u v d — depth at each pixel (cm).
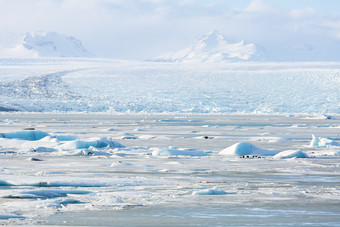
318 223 1420
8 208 1625
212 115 16825
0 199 1789
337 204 1728
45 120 11769
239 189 2083
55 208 1634
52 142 4522
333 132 7744
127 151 4012
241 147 3831
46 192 1911
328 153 3859
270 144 5084
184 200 1797
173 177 2466
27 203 1703
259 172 2691
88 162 3186
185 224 1409
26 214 1539
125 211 1595
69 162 3175
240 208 1655
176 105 19462
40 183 2155
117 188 2084
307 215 1535
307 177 2495
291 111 18912
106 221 1444
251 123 11150
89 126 9169
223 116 15938
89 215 1530
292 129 8662
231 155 3775
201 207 1667
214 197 1867
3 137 5022
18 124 9712
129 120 12262
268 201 1784
